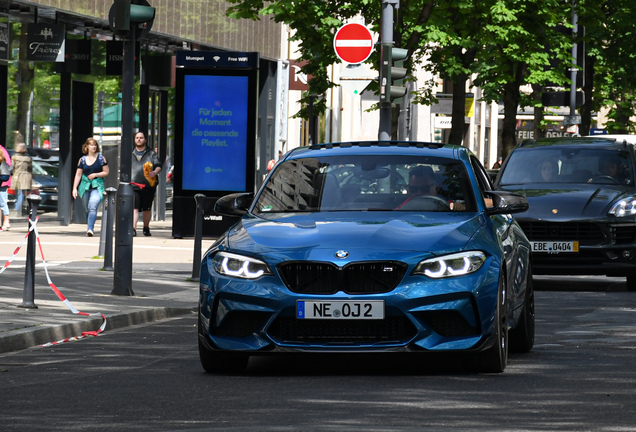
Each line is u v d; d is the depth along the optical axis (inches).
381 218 538.3
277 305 500.7
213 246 532.7
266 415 420.8
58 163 1652.3
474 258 508.1
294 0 1519.4
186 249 1311.5
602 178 1003.3
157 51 1907.0
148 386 492.1
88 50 1679.4
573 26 2015.3
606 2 2239.2
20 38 1545.3
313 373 527.5
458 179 579.5
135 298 830.5
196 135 1396.4
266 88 2314.2
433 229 521.7
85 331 691.4
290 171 591.5
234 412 427.5
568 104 1927.9
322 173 585.6
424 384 492.1
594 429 393.7
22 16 1544.0
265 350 504.7
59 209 1659.7
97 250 1243.8
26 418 419.2
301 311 498.6
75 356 594.6
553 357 577.9
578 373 521.7
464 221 537.6
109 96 1774.1
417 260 501.0
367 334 500.4
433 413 423.2
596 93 2807.6
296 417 416.2
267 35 2276.1
